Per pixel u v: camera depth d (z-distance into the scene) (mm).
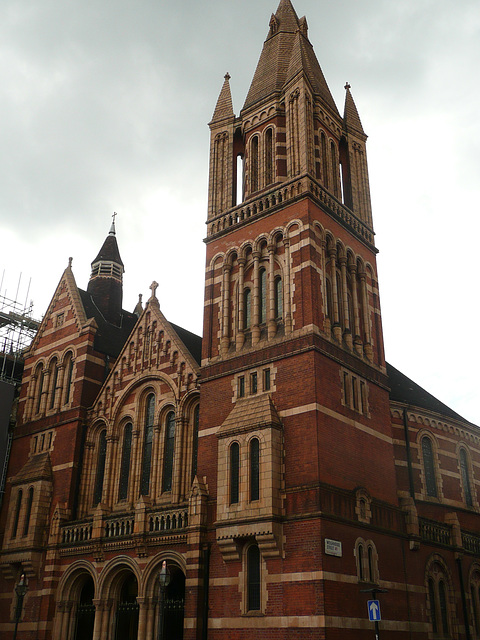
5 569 39156
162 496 35719
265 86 41250
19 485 41156
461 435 45219
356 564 28859
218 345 35719
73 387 42469
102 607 34312
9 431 47156
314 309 32375
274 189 36750
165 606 32438
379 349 37125
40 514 39000
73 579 36625
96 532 35500
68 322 45188
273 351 32625
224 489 30594
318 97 40062
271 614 27500
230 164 40375
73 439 40469
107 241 53875
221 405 33781
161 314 40219
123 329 50062
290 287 33625
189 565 30719
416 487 40219
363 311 37094
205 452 33406
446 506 41188
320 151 38500
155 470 36562
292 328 32656
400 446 40812
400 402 41969
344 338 34438
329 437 30078
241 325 35188
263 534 28266
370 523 30812
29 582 38062
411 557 33406
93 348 43500
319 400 30266
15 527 40156
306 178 35406
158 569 32750
